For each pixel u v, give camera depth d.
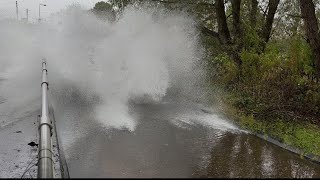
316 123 8.90
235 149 7.63
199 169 6.54
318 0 13.83
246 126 8.93
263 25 14.01
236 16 13.19
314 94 9.47
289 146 7.77
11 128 8.66
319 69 9.96
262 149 7.71
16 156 7.16
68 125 8.66
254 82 10.84
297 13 14.14
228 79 11.98
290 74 10.21
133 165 6.59
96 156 6.97
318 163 7.07
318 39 9.95
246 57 11.75
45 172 5.02
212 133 8.53
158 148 7.45
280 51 13.09
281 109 9.42
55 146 7.38
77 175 6.15
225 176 6.30
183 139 8.06
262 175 6.43
